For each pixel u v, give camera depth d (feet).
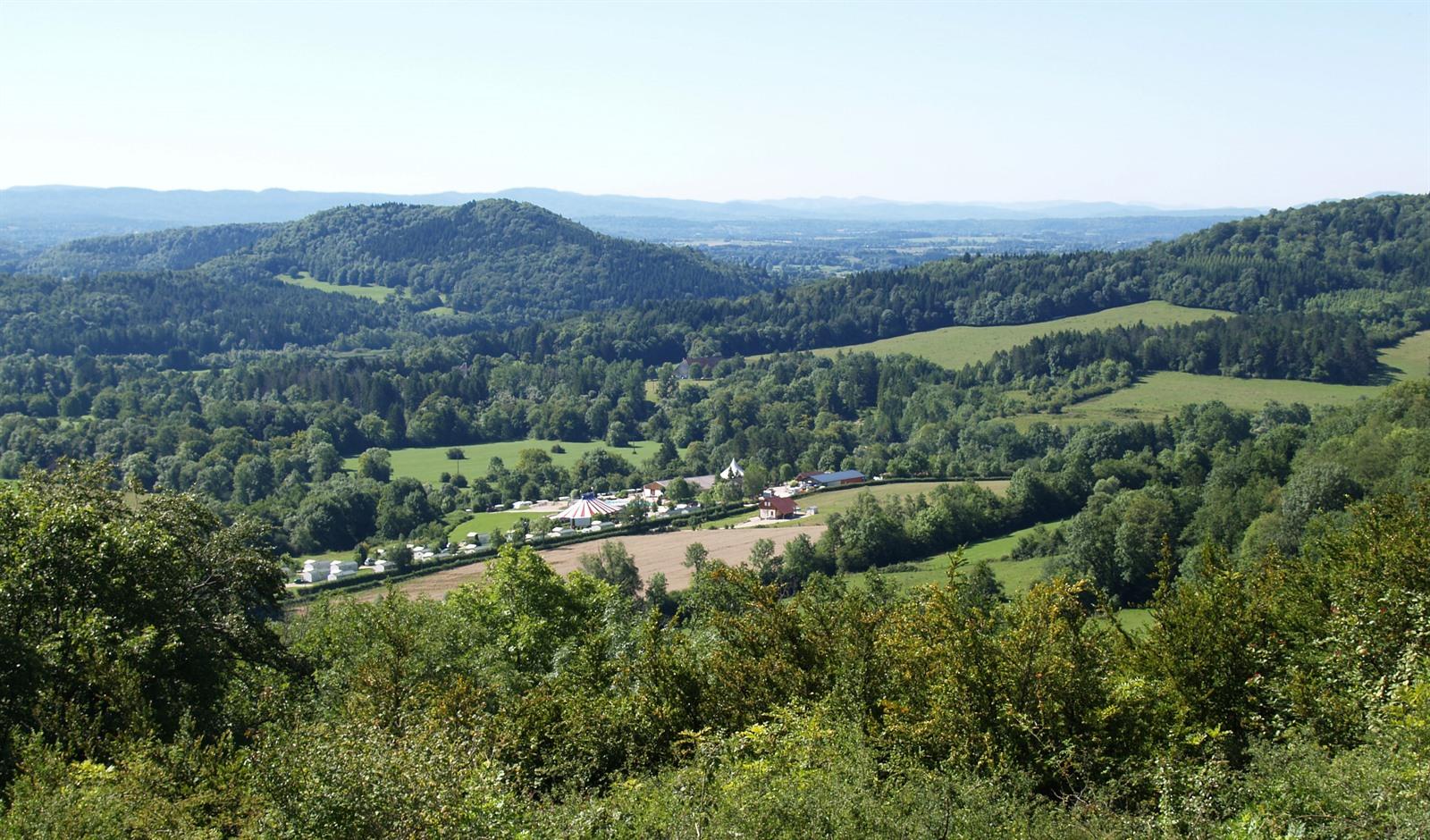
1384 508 69.00
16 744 51.34
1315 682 49.62
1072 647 50.60
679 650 62.54
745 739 48.91
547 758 54.65
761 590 62.69
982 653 50.08
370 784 38.09
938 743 48.39
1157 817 41.75
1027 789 44.01
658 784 48.93
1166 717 50.19
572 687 65.36
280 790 39.01
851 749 45.09
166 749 50.72
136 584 69.62
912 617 55.42
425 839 37.35
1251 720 49.90
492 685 76.84
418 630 92.02
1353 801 37.42
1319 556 73.72
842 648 59.47
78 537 68.59
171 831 43.65
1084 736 47.60
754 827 39.19
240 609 82.69
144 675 62.03
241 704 72.23
